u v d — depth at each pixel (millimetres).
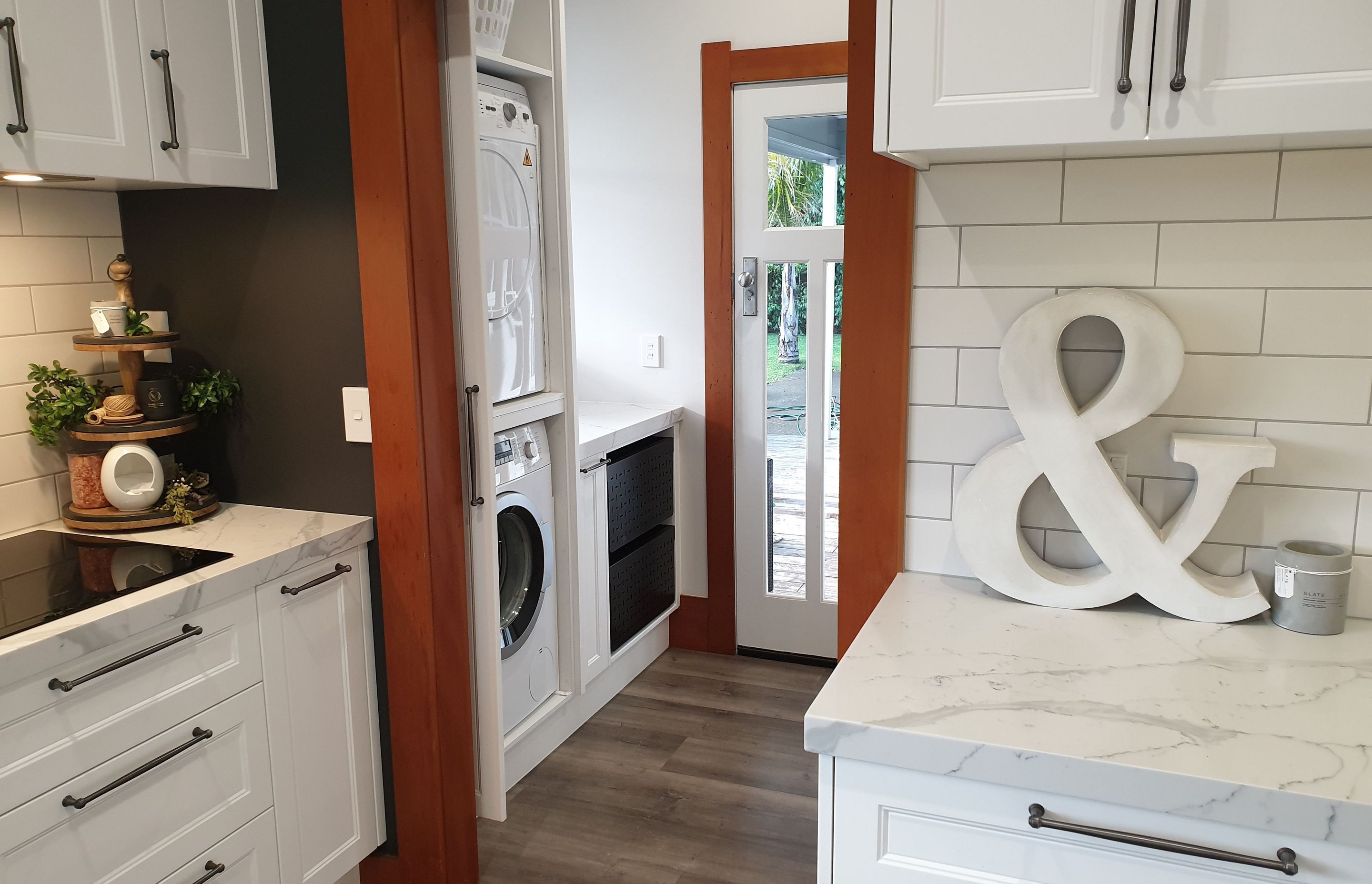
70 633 1544
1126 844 1234
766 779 2916
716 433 3697
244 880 1957
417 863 2334
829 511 3650
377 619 2250
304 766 2084
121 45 1795
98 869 1652
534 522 2850
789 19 3387
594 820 2719
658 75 3566
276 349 2209
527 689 2916
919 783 1312
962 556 1736
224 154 2014
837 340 3533
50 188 2115
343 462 2199
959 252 1715
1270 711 1314
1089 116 1334
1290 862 1146
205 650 1820
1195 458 1564
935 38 1376
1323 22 1221
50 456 2170
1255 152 1543
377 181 2016
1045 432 1624
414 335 2064
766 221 3549
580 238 3785
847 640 1891
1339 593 1539
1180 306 1628
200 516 2176
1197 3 1261
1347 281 1542
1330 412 1584
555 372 2914
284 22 2062
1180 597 1608
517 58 2742
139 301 2316
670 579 3807
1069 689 1386
